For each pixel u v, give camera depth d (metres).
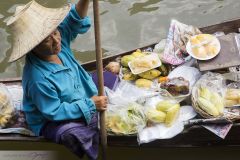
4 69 4.00
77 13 2.74
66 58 2.75
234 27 3.30
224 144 2.79
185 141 2.80
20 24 2.47
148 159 2.94
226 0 4.23
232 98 2.84
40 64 2.55
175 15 4.18
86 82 2.86
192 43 3.12
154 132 2.76
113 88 3.08
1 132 2.90
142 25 4.15
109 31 4.14
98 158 2.96
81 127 2.66
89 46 4.06
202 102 2.77
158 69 3.15
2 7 4.45
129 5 4.33
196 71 3.07
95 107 2.62
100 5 4.35
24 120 2.98
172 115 2.78
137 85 3.07
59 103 2.58
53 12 2.52
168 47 3.21
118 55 3.28
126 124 2.76
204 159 2.90
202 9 4.20
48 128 2.71
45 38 2.39
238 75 3.03
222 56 3.03
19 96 3.10
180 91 2.93
